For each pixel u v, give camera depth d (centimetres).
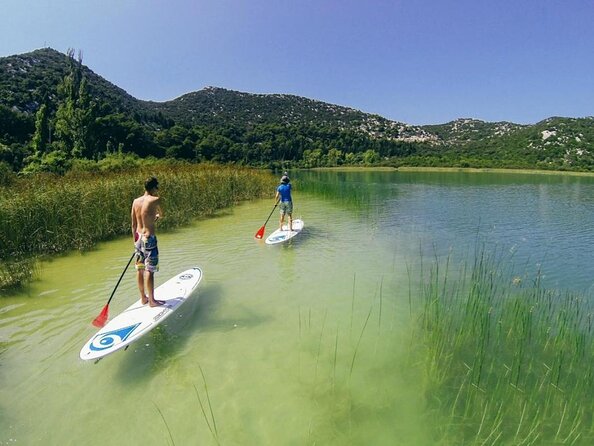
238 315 648
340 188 3114
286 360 508
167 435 380
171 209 1480
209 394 442
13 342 559
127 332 540
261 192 2445
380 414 401
